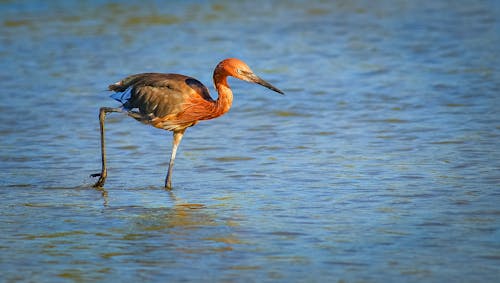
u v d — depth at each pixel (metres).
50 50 24.95
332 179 13.15
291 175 13.48
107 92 20.20
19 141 16.11
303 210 11.53
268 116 17.97
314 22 28.78
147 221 11.20
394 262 9.46
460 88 19.58
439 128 16.28
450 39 25.31
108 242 10.34
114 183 13.32
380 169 13.63
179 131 12.97
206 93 12.82
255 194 12.45
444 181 12.78
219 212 11.55
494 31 26.23
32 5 32.12
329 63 22.89
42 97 19.73
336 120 17.34
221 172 13.84
